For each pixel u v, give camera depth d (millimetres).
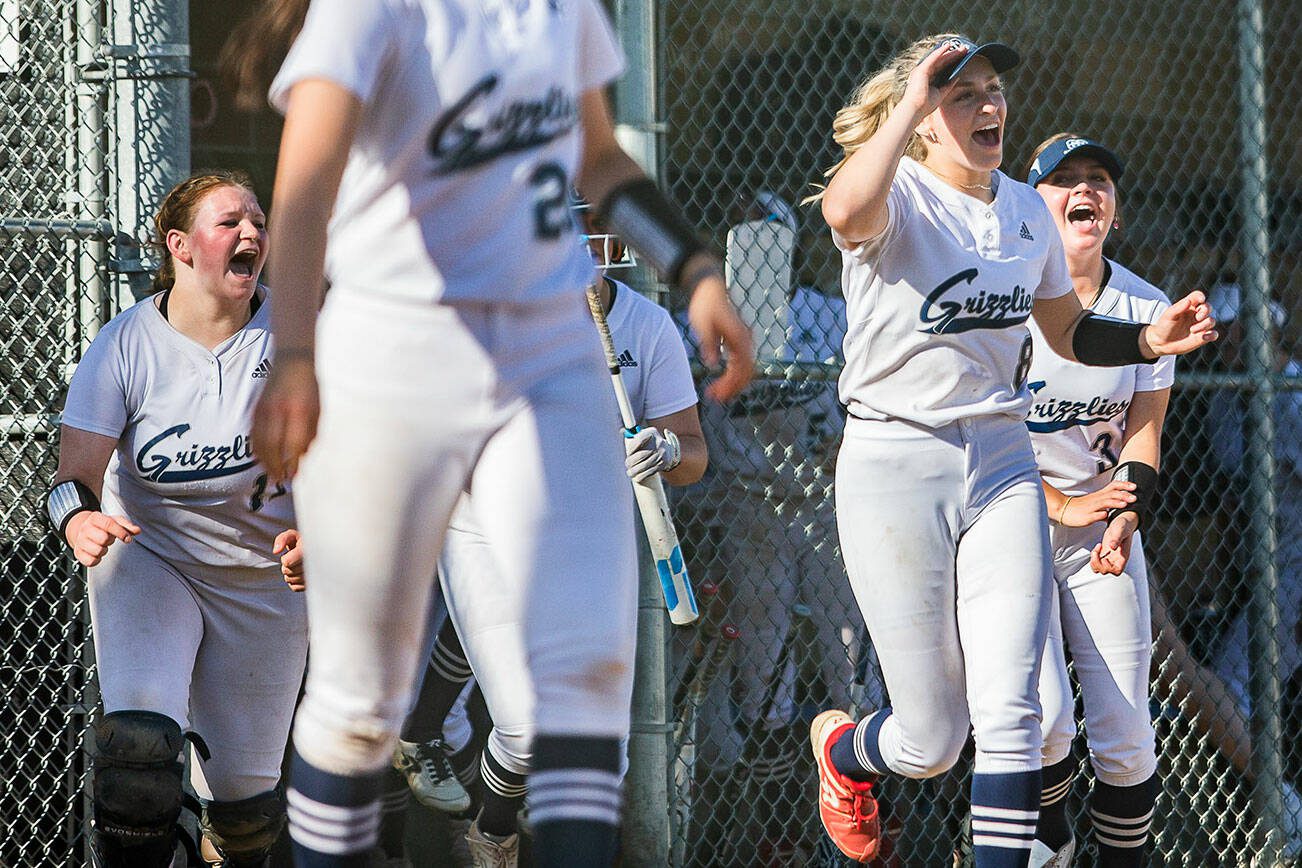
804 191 18891
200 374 12195
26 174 14422
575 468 7270
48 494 11969
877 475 12398
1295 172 21297
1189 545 19484
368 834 7617
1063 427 14680
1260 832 16984
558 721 7051
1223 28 21688
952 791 16922
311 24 6945
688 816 15570
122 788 11648
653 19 15133
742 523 16344
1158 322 12664
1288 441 18141
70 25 14320
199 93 20281
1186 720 18547
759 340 16656
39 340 14539
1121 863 14773
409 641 7465
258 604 12477
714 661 16109
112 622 12047
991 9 19719
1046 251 12656
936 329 12086
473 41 7055
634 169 7922
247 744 12633
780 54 19188
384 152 7129
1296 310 20484
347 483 7223
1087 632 14445
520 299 7266
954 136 12180
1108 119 21281
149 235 13938
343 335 7277
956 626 12477
